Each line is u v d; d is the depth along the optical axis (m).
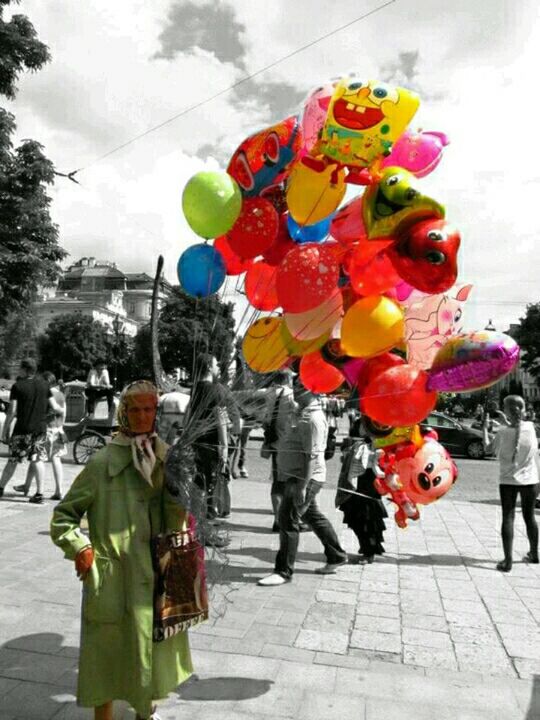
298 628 4.40
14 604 4.56
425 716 3.21
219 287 3.49
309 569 5.90
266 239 3.27
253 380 3.31
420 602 5.07
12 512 7.62
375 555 6.52
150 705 2.73
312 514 5.73
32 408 8.21
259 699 3.33
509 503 6.14
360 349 3.14
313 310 3.16
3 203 12.87
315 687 3.50
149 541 2.82
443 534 7.68
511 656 4.05
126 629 2.71
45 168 12.99
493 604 5.07
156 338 3.39
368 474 6.19
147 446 2.88
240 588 5.25
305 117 3.22
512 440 6.14
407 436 3.59
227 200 3.14
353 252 3.24
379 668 3.81
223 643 4.08
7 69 12.44
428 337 3.40
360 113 2.92
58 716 3.06
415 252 2.86
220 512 3.28
